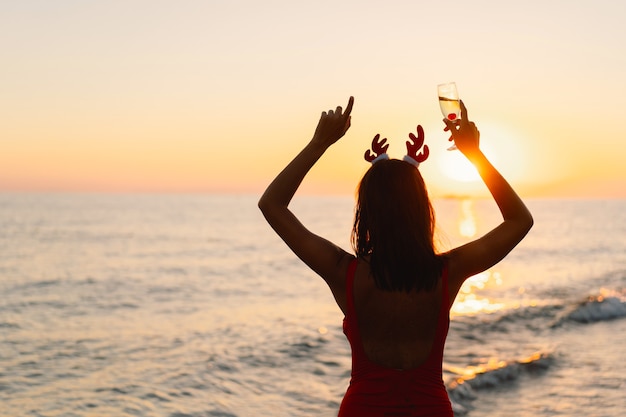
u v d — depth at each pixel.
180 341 12.12
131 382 9.09
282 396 8.51
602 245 47.28
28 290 20.66
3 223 72.56
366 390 2.14
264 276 25.86
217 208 149.62
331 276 2.20
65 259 32.44
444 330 2.15
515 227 2.18
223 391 8.69
